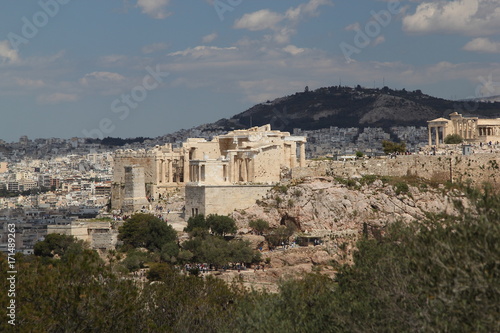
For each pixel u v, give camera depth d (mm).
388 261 195375
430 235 169375
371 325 187375
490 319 146750
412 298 176250
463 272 149625
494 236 150625
